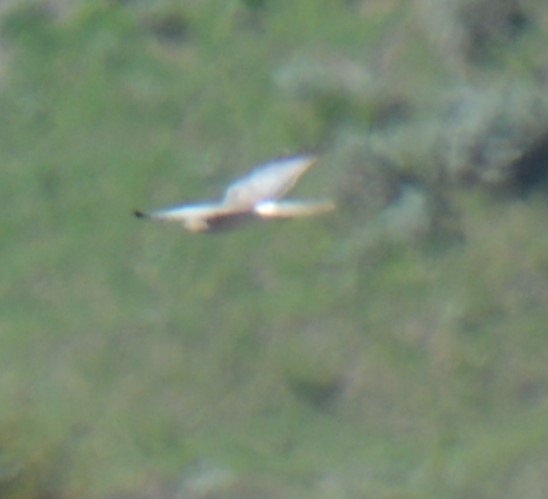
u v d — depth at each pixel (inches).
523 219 2304.4
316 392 2095.2
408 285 2223.2
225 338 2169.0
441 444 2043.6
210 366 2137.1
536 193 2324.1
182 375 2130.9
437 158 2321.6
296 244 2260.1
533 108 2359.7
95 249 2300.7
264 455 2039.9
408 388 2103.8
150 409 2097.7
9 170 2415.1
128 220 2327.8
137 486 2005.4
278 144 2405.3
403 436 2055.9
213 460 2033.7
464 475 2010.3
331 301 2204.7
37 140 2447.1
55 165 2413.9
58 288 2262.6
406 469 2022.6
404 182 2315.5
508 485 2005.4
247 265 2246.6
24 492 1870.1
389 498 1987.0
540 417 2074.3
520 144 2326.5
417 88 2449.6
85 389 2129.7
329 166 2337.6
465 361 2121.1
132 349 2171.5
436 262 2246.6
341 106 2421.3
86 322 2214.6
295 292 2217.0
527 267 2246.6
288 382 2107.5
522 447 2036.2
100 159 2413.9
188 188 2373.3
